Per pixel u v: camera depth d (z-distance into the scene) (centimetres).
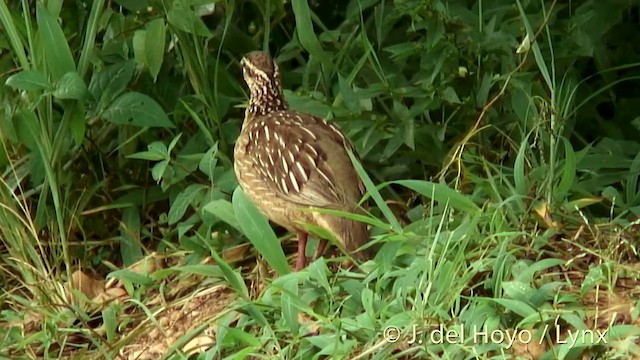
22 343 1070
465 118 1196
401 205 1178
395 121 1182
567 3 1301
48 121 1156
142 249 1220
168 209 1262
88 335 1076
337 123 1192
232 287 1046
